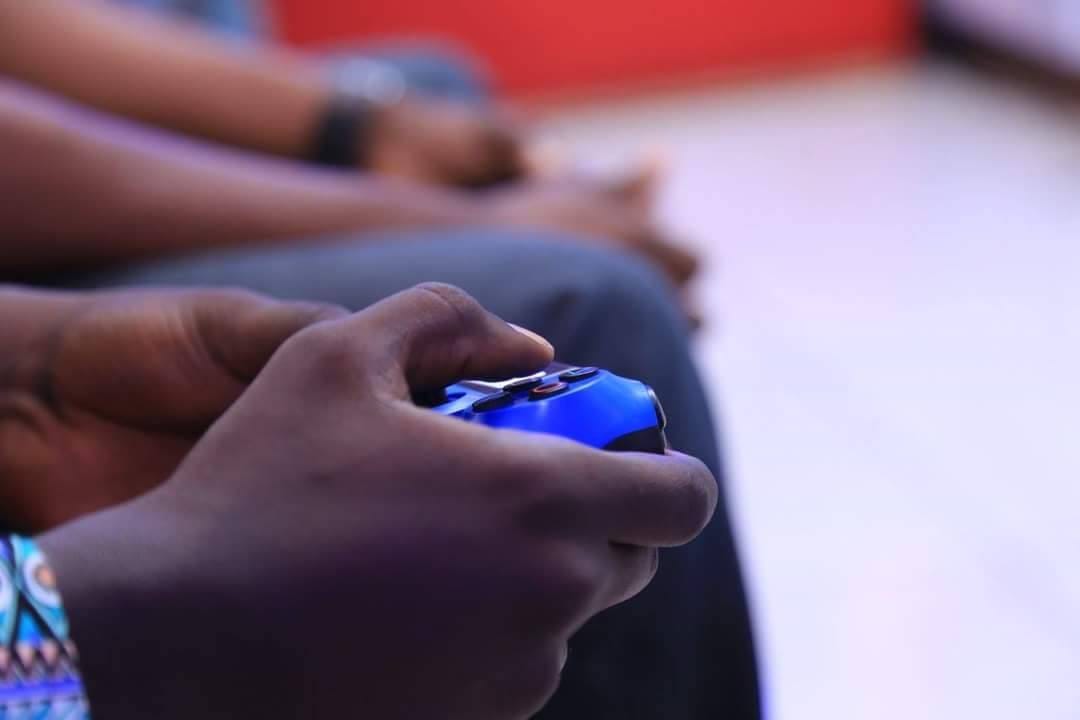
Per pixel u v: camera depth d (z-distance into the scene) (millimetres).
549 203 930
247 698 457
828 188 2904
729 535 637
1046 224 2490
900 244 2477
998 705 1187
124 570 455
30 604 447
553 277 651
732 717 634
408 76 1422
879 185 2877
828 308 2209
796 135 3424
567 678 592
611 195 1046
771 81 4090
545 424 473
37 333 586
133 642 450
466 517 453
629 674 598
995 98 3572
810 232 2615
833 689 1233
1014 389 1831
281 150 1111
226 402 554
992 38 3748
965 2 3869
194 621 453
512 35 4051
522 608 454
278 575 454
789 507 1589
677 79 4168
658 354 642
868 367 1963
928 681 1230
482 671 459
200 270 733
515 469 453
